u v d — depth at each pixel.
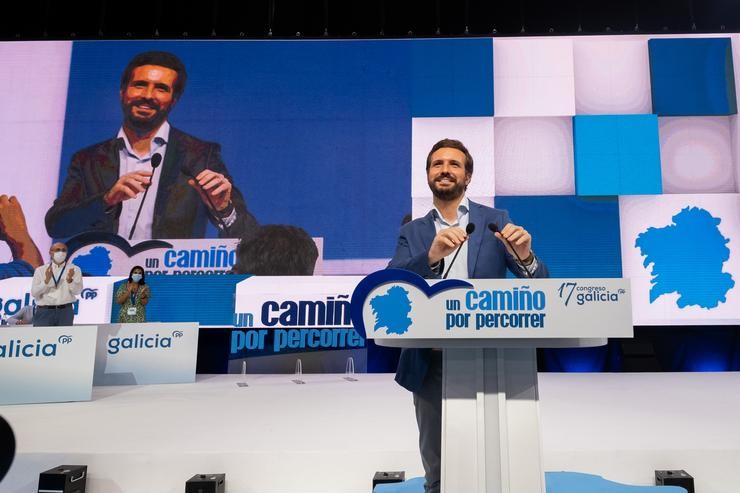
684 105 5.77
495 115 5.84
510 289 1.04
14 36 6.07
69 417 3.06
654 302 5.56
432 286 1.06
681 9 5.90
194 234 5.82
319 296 5.74
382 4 6.07
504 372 1.16
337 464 2.18
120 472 2.16
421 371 1.32
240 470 2.18
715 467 2.19
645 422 2.81
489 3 6.02
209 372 5.87
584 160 5.71
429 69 5.95
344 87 5.97
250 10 6.12
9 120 5.93
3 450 1.00
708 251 5.59
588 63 5.87
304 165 5.89
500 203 5.71
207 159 5.91
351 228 5.81
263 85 6.00
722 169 5.69
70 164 5.88
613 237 5.64
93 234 5.79
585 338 1.07
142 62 6.04
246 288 5.74
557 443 2.31
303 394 4.14
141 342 4.89
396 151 5.88
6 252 5.75
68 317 4.84
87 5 6.10
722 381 4.85
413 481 1.95
